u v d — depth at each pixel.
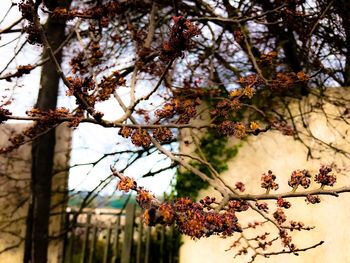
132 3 4.98
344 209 4.77
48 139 5.40
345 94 5.20
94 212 6.48
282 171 5.14
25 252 5.29
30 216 5.34
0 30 4.11
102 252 7.23
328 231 4.76
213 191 5.25
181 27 1.91
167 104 2.55
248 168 5.27
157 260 6.05
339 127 5.09
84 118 2.27
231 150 5.38
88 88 2.37
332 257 4.68
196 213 1.64
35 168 5.35
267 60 3.71
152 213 1.51
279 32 5.41
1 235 6.80
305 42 5.11
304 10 4.62
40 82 5.41
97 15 3.55
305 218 4.88
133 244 6.33
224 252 5.09
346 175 4.81
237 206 2.19
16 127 7.34
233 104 2.53
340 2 4.86
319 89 5.30
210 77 5.08
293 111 5.31
